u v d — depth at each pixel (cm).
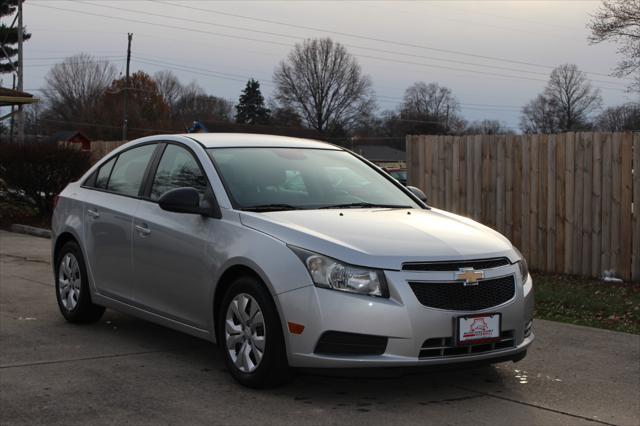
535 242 1059
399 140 11012
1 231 1598
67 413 441
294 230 480
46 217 1773
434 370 453
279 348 470
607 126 9131
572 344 649
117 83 9394
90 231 655
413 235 487
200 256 527
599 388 521
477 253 479
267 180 564
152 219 581
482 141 1112
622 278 970
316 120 9625
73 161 1755
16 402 460
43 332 652
